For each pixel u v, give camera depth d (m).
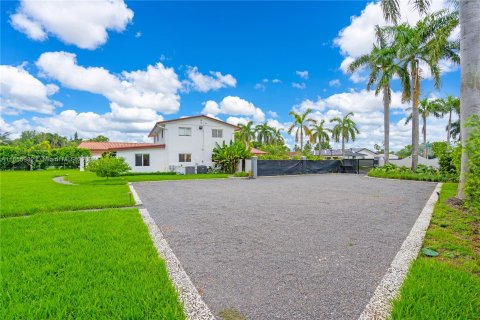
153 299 2.30
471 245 3.72
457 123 33.97
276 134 51.12
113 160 15.98
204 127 26.28
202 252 3.62
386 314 2.10
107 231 4.53
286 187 12.05
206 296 2.44
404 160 22.91
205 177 18.89
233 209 6.73
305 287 2.59
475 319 2.01
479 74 6.54
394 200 7.93
